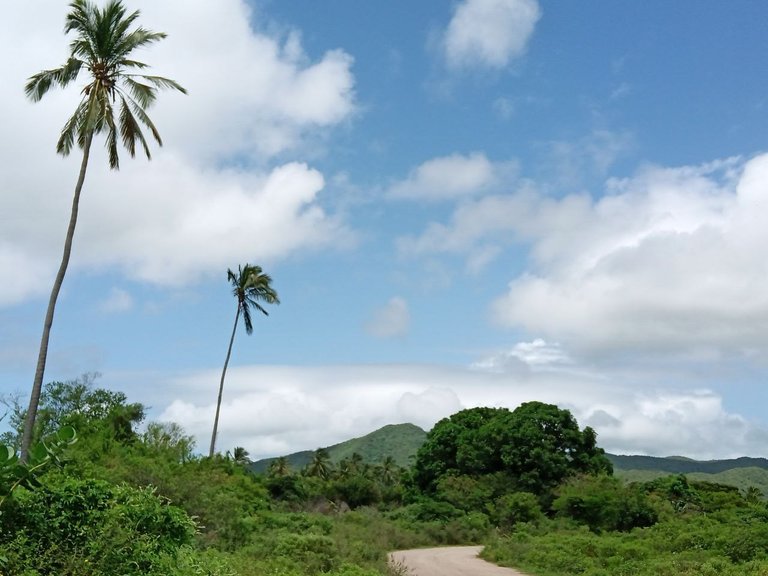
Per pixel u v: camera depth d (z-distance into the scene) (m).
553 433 63.84
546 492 59.09
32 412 22.03
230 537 22.50
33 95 24.50
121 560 7.47
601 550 30.73
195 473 30.14
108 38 24.55
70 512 7.46
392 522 47.62
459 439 67.44
